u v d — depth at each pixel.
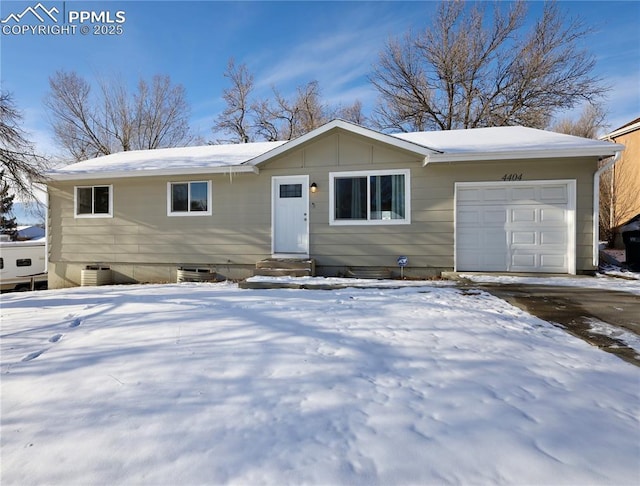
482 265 7.77
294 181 8.48
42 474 1.62
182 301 5.44
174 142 22.77
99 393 2.41
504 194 7.66
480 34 16.59
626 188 12.01
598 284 6.18
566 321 4.03
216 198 8.84
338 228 8.23
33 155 8.54
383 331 3.70
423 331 3.68
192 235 8.98
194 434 1.90
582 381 2.51
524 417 2.02
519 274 7.28
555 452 1.70
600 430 1.89
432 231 7.85
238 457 1.70
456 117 17.83
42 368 2.88
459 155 7.20
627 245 8.37
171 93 22.30
